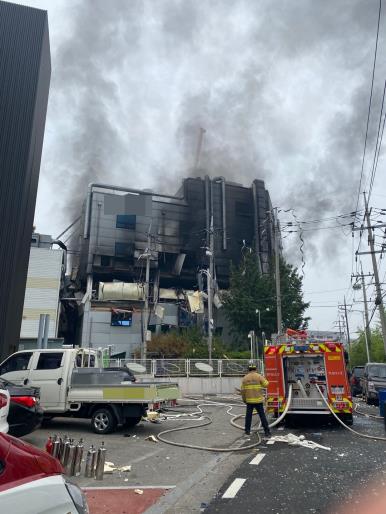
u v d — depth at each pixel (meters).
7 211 20.02
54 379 11.64
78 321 57.59
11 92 21.41
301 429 12.48
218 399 23.66
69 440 7.49
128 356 51.38
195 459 8.51
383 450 9.22
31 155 21.53
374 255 28.47
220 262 64.56
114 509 5.42
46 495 2.50
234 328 54.25
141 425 13.18
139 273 61.69
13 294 19.69
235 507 5.61
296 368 13.46
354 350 64.19
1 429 6.06
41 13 23.03
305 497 5.96
